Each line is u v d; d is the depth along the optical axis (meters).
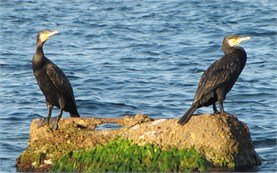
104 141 16.19
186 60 28.64
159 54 29.61
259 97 23.55
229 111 21.91
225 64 16.23
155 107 22.41
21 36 32.91
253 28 34.31
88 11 38.19
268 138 18.91
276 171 15.87
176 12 37.59
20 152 17.89
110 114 21.92
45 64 16.88
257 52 30.02
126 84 25.05
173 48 30.59
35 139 16.44
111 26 34.78
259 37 32.97
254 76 25.98
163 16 36.81
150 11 38.00
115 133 16.31
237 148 15.84
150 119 16.69
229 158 15.71
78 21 35.88
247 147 16.09
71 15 37.25
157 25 34.94
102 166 15.67
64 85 16.83
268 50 30.39
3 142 18.72
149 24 35.16
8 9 38.19
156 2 40.00
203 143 15.76
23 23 35.38
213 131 15.79
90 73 26.53
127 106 22.50
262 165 16.30
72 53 29.80
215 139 15.75
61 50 30.34
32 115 21.41
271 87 24.56
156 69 27.19
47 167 16.02
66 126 16.56
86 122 16.66
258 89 24.31
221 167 15.63
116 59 28.73
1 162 16.97
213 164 15.63
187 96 23.64
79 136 16.31
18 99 23.17
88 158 15.80
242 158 15.91
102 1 40.72
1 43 31.47
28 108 22.16
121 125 17.77
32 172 16.02
